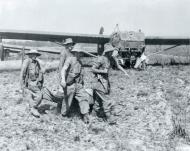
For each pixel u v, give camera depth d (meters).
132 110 8.88
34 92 8.06
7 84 12.82
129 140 6.76
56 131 7.02
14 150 5.96
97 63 7.66
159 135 7.12
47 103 8.91
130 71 18.17
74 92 7.71
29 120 7.68
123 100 9.92
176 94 10.63
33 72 8.02
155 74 16.48
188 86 12.38
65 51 8.52
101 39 24.00
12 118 7.79
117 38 20.53
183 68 20.11
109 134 7.05
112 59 8.11
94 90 7.95
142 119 8.16
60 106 8.23
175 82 13.45
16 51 26.11
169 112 8.66
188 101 9.86
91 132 7.09
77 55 7.79
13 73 16.92
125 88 11.87
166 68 20.23
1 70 17.58
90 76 15.08
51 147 6.20
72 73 7.70
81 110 7.66
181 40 25.75
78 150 6.12
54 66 18.14
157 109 8.98
